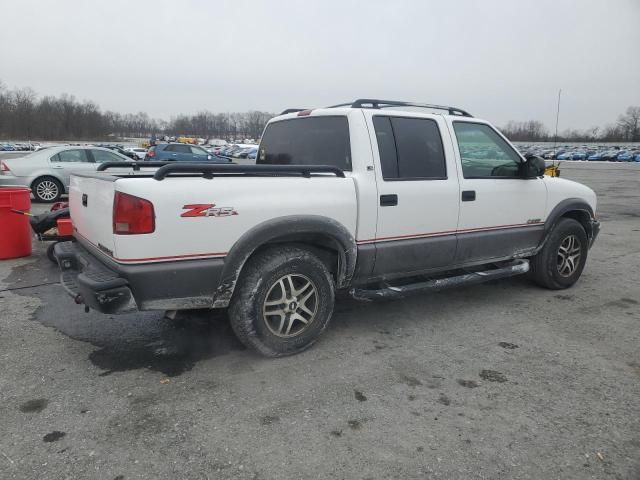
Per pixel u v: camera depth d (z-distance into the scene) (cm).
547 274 527
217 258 319
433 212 418
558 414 292
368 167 382
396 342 395
